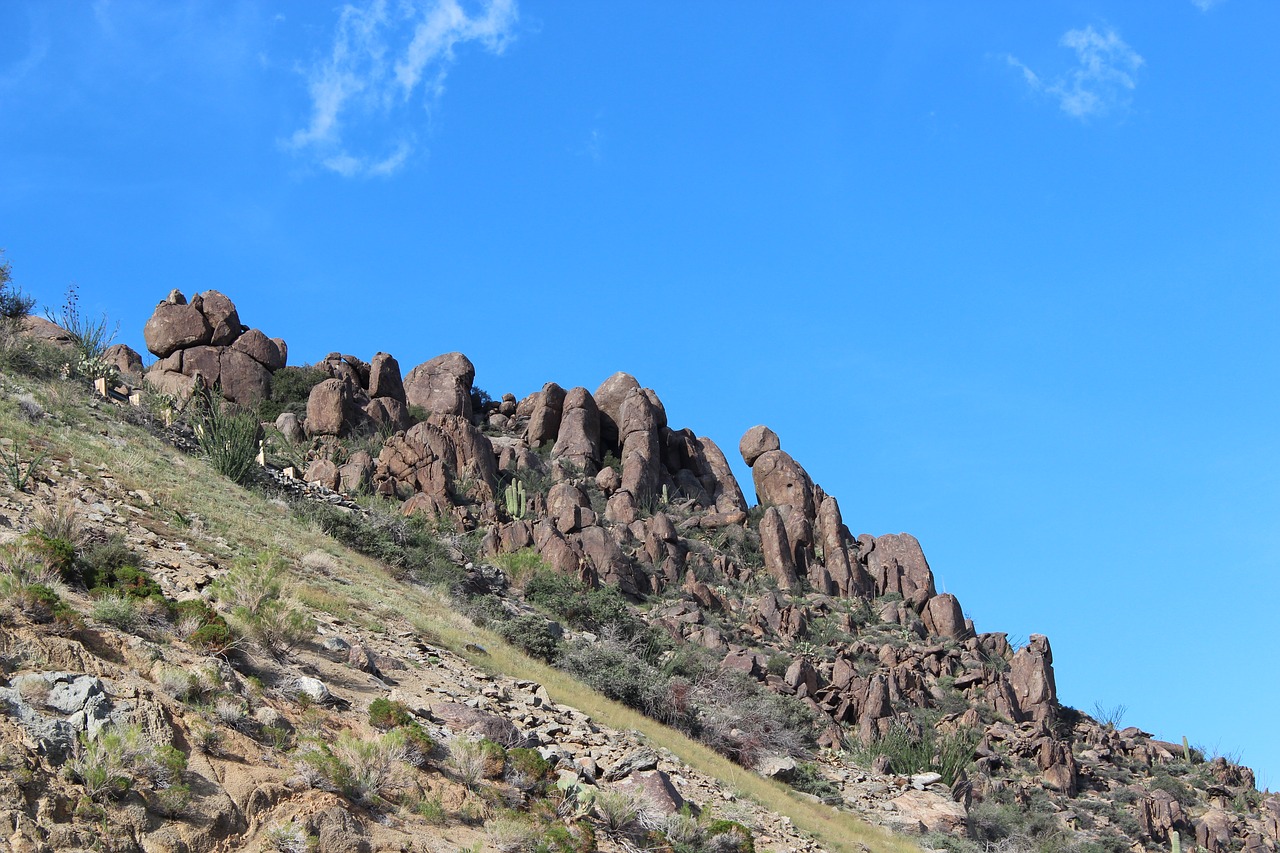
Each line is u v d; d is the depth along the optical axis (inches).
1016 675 2154.3
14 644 612.1
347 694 810.2
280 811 595.2
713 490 2802.7
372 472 2031.3
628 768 943.0
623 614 1743.4
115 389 1609.3
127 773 550.0
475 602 1470.2
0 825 489.1
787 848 1019.9
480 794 725.3
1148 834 1761.8
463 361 2962.6
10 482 962.1
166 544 989.8
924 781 1606.8
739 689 1654.8
